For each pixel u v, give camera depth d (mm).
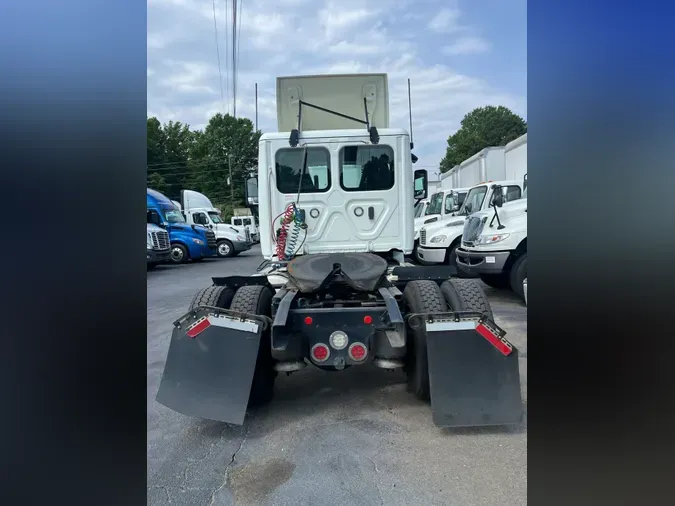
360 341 3559
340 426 3627
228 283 4398
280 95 5508
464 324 3406
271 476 3014
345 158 4969
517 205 7773
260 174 5004
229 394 3416
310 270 4008
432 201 15141
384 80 5547
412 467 3055
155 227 15500
